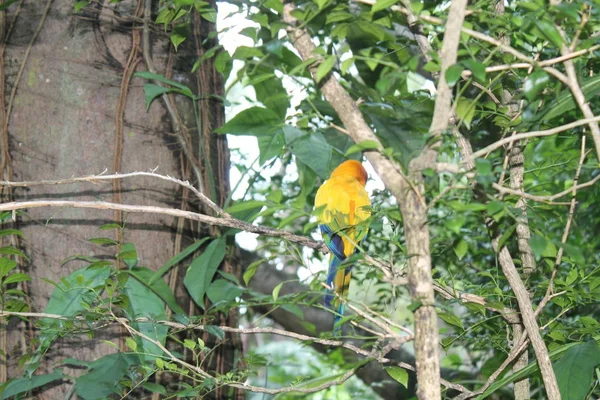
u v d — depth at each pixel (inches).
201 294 246.7
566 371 197.5
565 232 202.5
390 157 151.8
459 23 152.9
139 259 272.2
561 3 147.9
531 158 348.8
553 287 215.6
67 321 218.8
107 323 225.1
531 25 164.2
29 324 267.3
